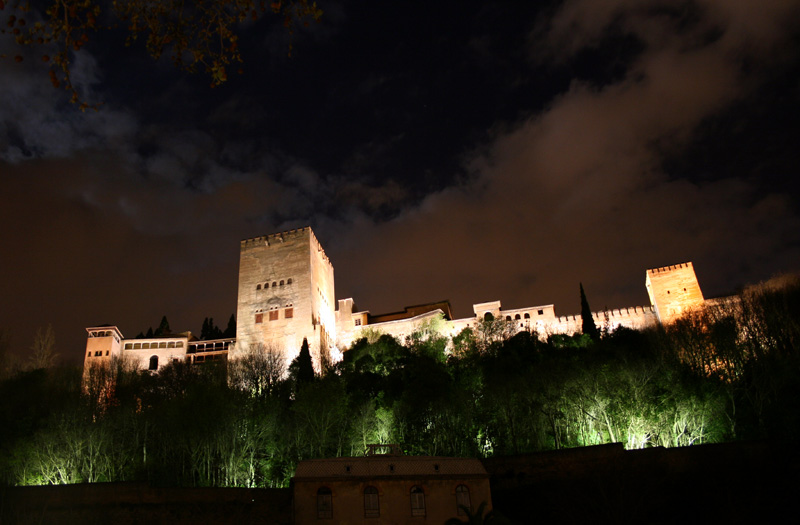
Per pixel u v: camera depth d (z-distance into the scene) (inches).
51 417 2444.6
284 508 1861.5
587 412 2394.2
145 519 1800.0
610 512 1797.5
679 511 1834.4
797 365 2358.5
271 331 4414.4
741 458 1939.0
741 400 2433.6
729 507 1785.2
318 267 4822.8
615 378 2426.2
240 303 4584.2
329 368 3673.7
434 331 3998.5
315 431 2448.3
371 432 2534.5
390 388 2901.1
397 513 1748.3
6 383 2903.5
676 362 2647.6
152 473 2330.2
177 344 4431.6
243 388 3235.7
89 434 2311.8
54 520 1766.7
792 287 2908.5
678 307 4170.8
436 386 2667.3
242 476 2282.2
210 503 1847.9
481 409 2603.3
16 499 1787.6
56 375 3395.7
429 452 2465.6
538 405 2463.1
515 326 3949.3
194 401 2417.6
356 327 4667.8
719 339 2637.8
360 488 1775.3
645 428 2295.8
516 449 2327.8
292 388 3238.2
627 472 1923.0
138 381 3427.7
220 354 4419.3
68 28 548.1
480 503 1736.0
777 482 1857.8
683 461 1957.4
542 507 1898.4
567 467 1984.5
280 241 4724.4
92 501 1815.9
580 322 4188.0
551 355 2994.6
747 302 2979.8
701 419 2298.2
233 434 2356.1
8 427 2456.9
